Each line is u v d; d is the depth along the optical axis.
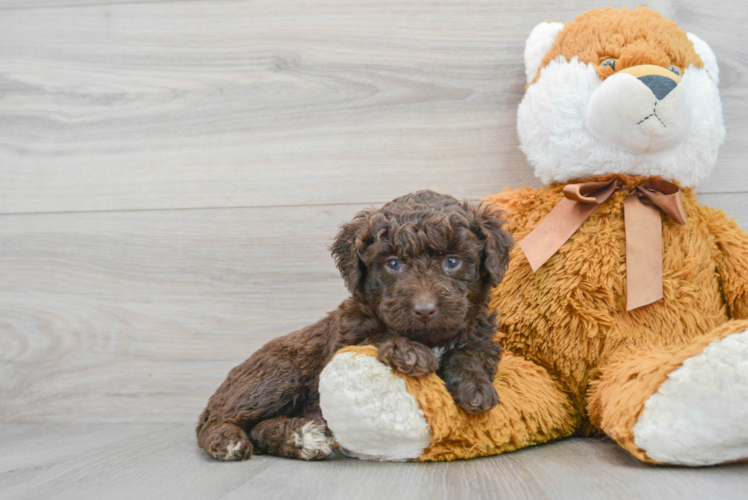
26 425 0.99
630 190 0.82
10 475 0.71
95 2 1.03
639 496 0.60
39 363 1.01
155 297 1.00
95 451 0.80
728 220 0.83
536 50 0.87
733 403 0.64
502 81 0.98
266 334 0.99
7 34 1.04
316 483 0.65
